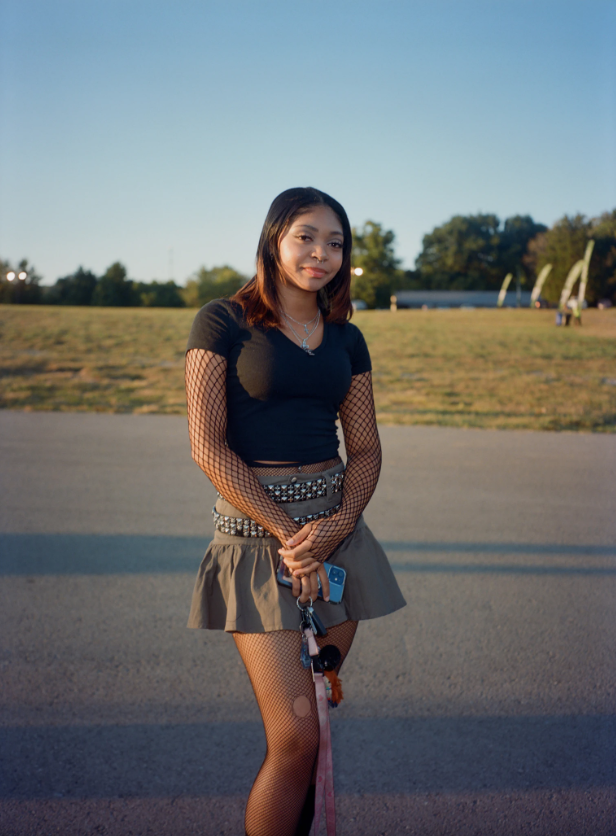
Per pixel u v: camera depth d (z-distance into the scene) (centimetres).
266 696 169
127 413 1130
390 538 505
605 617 370
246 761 243
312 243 177
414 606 381
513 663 317
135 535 497
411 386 1390
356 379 200
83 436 918
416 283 9281
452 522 547
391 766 242
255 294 182
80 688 289
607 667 315
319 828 212
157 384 1387
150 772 236
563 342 1866
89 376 1438
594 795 228
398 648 331
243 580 178
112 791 226
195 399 175
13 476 678
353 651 328
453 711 278
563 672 310
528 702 285
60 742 252
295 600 177
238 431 181
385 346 1823
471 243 9012
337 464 192
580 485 683
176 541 484
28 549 464
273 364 175
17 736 255
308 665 171
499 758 247
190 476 691
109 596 385
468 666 314
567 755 250
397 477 708
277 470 181
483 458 816
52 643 329
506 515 571
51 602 376
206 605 181
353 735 261
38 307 2505
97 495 609
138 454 802
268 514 171
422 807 222
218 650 326
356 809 221
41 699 280
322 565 177
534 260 7012
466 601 389
